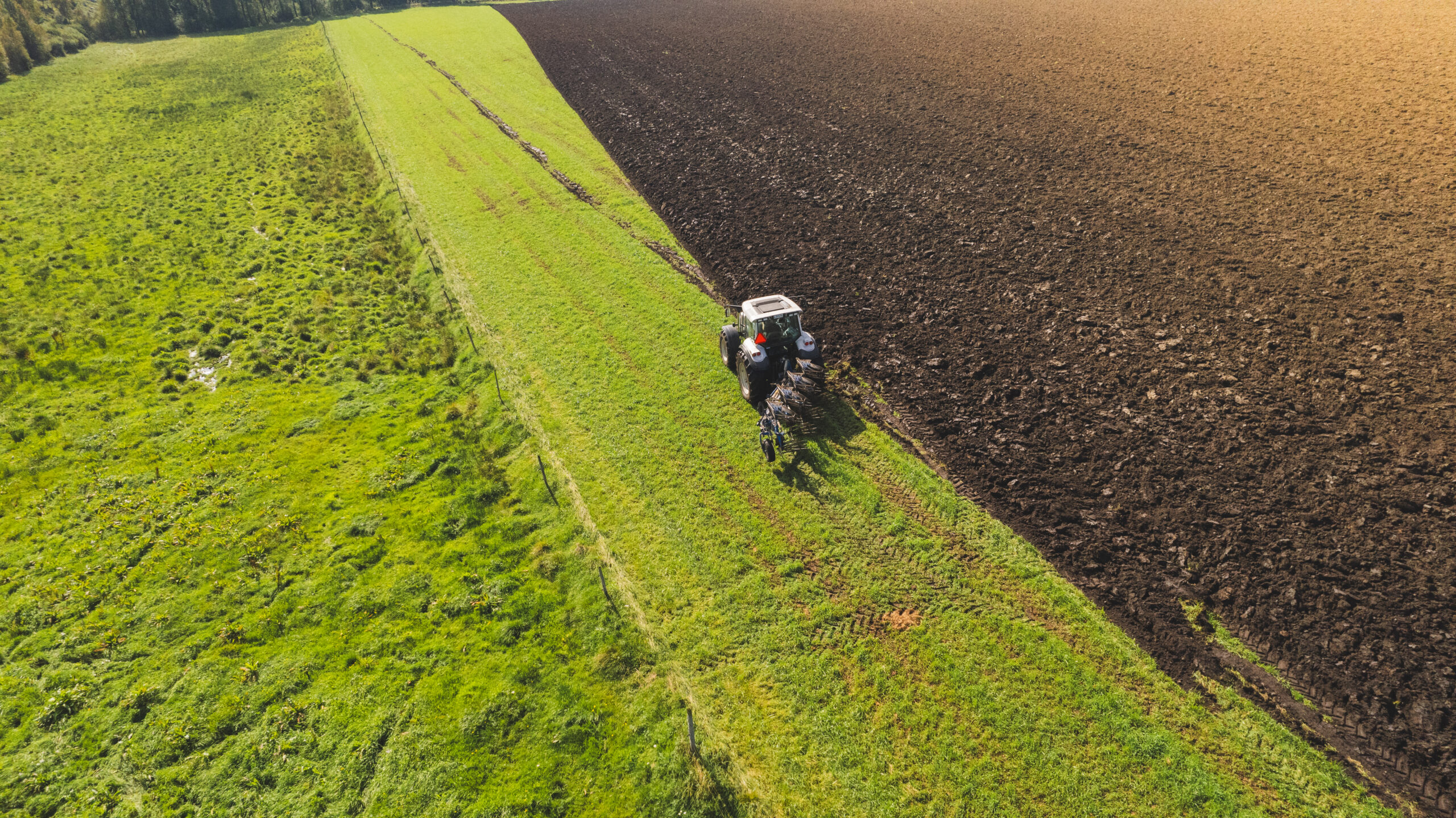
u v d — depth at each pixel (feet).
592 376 56.95
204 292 76.28
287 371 62.75
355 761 31.01
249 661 36.17
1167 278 62.44
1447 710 29.58
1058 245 69.31
